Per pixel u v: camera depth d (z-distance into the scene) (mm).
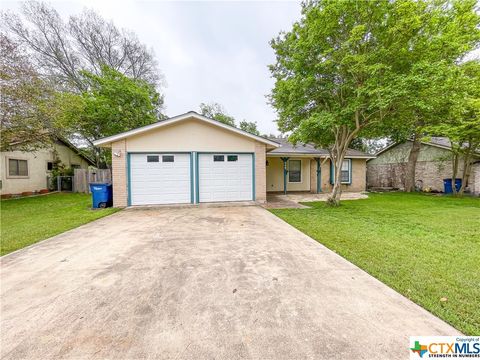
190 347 1653
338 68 6668
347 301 2223
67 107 9531
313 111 8023
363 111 7055
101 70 15531
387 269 2926
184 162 8172
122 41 17750
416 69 5371
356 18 6008
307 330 1817
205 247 3820
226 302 2217
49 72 14562
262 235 4520
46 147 10438
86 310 2102
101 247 3840
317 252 3578
